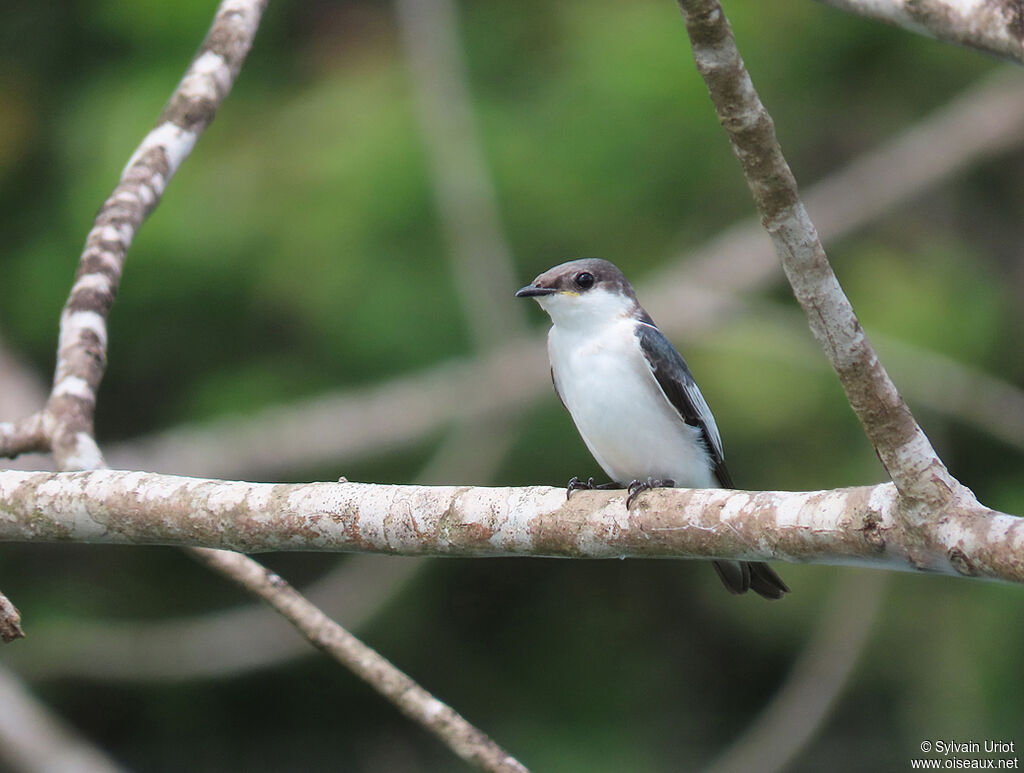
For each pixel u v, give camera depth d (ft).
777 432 44.47
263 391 45.34
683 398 23.06
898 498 13.93
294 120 46.03
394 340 44.11
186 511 17.20
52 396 21.54
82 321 22.30
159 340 46.85
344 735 51.65
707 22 12.22
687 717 49.85
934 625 44.45
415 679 49.88
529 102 46.83
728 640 50.52
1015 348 49.73
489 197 42.47
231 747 51.42
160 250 42.83
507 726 49.60
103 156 43.55
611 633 51.11
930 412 46.70
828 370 44.88
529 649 50.93
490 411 44.04
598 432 23.22
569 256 46.29
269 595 20.11
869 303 46.50
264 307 45.42
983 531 13.35
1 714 40.81
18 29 50.55
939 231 51.16
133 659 46.42
